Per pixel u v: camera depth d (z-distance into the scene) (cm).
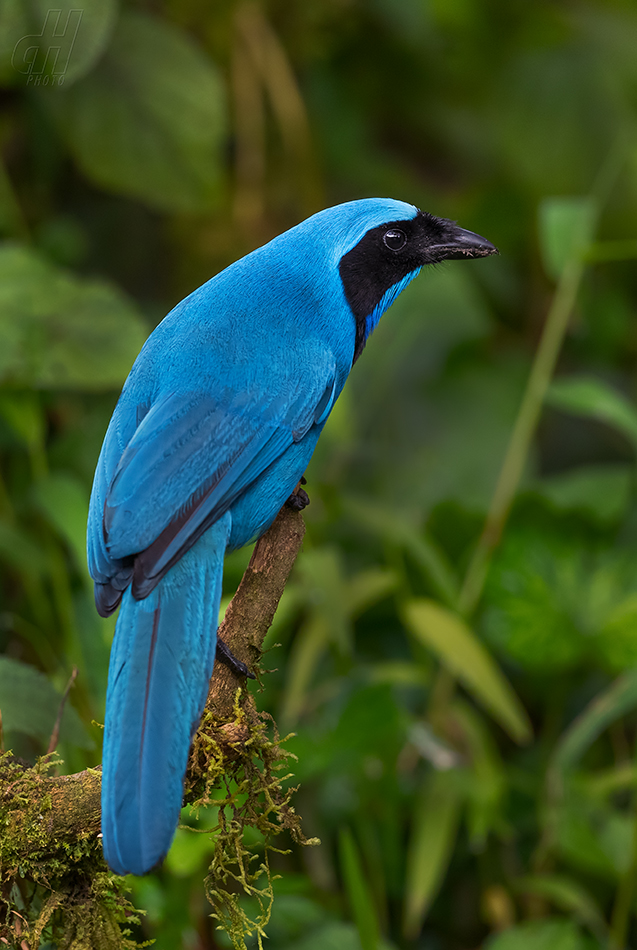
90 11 1034
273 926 884
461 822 1098
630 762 1168
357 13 1441
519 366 1397
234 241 1382
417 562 1181
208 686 587
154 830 515
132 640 590
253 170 1359
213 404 710
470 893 1085
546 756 1138
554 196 1458
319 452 1313
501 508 1105
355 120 1478
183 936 823
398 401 1348
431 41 1473
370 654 1243
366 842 1020
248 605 655
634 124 1435
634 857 937
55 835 567
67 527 921
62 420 1257
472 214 1498
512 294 1541
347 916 997
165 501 656
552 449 1515
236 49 1347
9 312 1018
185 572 632
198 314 764
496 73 1470
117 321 1038
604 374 1534
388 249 859
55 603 1123
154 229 1397
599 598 1088
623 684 968
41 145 1314
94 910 586
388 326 1353
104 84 1170
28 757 924
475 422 1345
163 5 1334
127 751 541
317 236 829
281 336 761
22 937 585
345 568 1285
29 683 688
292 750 923
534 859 1028
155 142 1180
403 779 1069
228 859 621
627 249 1088
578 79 1455
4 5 1022
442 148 1538
